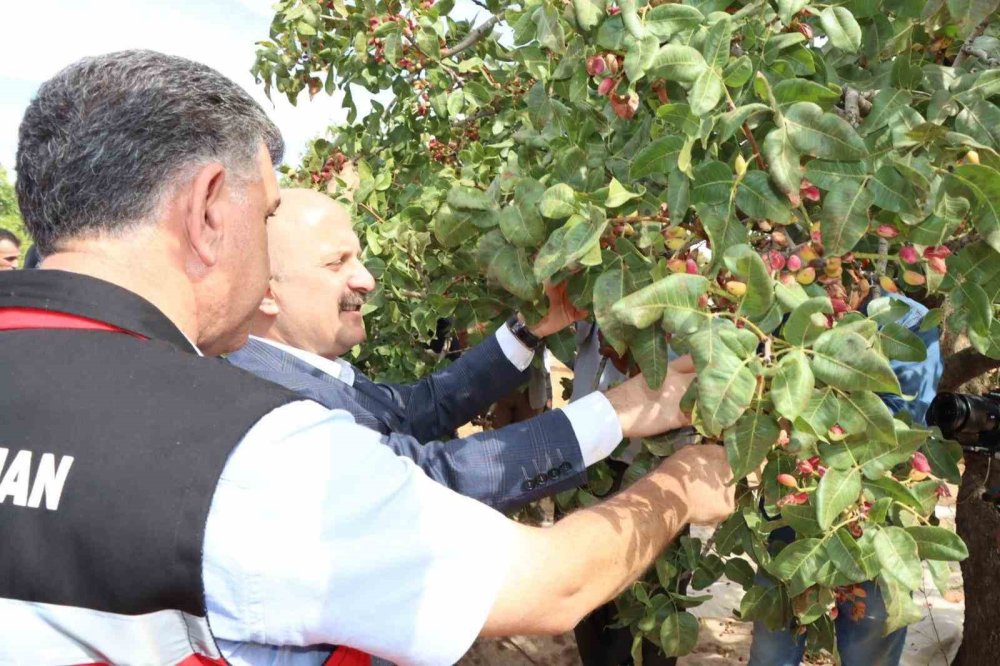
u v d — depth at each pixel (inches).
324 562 33.8
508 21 76.2
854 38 52.7
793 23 56.6
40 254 39.1
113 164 36.3
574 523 45.9
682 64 48.2
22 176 37.6
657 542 49.3
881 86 59.7
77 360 34.8
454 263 93.8
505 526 41.4
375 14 112.8
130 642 32.5
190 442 33.0
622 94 55.2
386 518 36.3
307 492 34.3
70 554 31.7
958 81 53.8
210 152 38.6
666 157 51.6
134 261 37.6
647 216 56.9
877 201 48.1
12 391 34.2
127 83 37.2
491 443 62.7
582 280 59.8
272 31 129.6
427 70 117.7
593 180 61.3
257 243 42.0
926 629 146.1
